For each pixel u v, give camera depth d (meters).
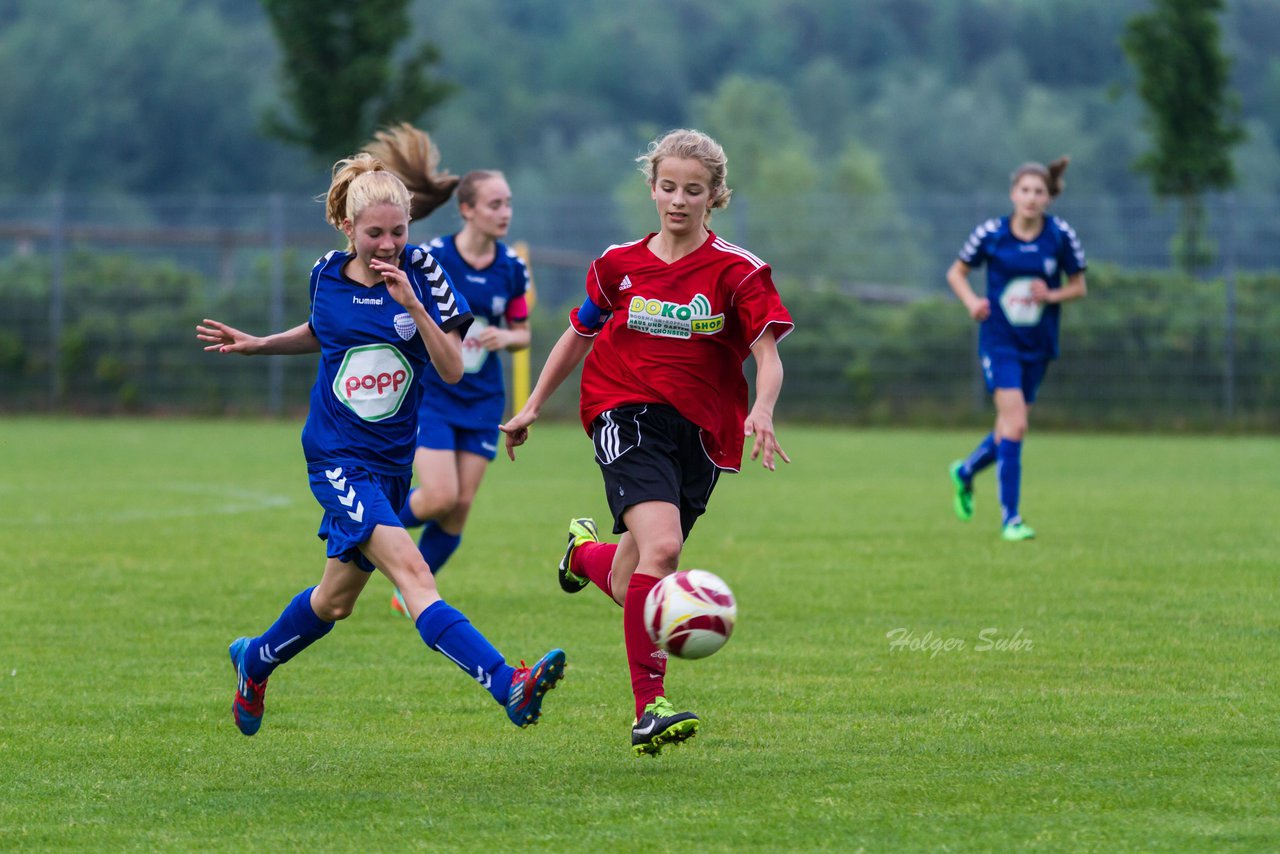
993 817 12.27
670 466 14.79
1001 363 31.19
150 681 18.11
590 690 17.53
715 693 17.19
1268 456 52.84
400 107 76.81
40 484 42.50
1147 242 66.75
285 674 18.55
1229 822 12.09
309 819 12.52
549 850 11.59
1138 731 15.21
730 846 11.62
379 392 14.55
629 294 15.08
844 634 20.69
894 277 71.12
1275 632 20.55
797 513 35.47
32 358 74.31
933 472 46.59
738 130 187.50
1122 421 66.38
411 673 18.61
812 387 70.06
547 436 64.12
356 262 14.67
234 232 75.06
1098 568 26.38
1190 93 72.62
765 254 71.69
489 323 24.22
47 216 83.75
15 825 12.41
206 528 32.66
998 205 70.50
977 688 17.34
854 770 13.85
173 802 13.07
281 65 77.12
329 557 14.41
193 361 73.88
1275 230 65.75
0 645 20.27
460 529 24.02
